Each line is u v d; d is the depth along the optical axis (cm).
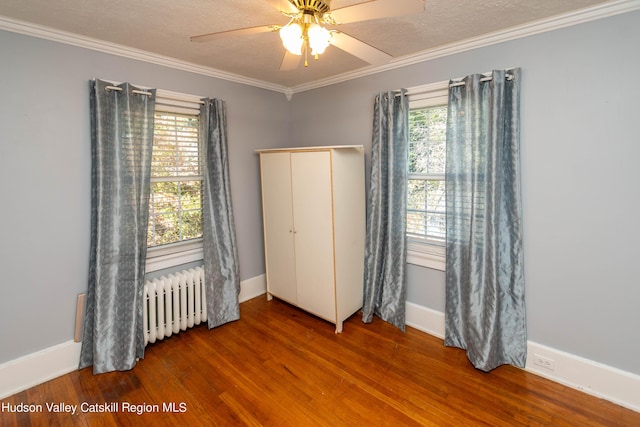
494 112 217
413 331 287
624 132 184
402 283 285
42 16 191
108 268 236
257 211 358
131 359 237
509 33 214
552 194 210
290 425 185
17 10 183
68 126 223
